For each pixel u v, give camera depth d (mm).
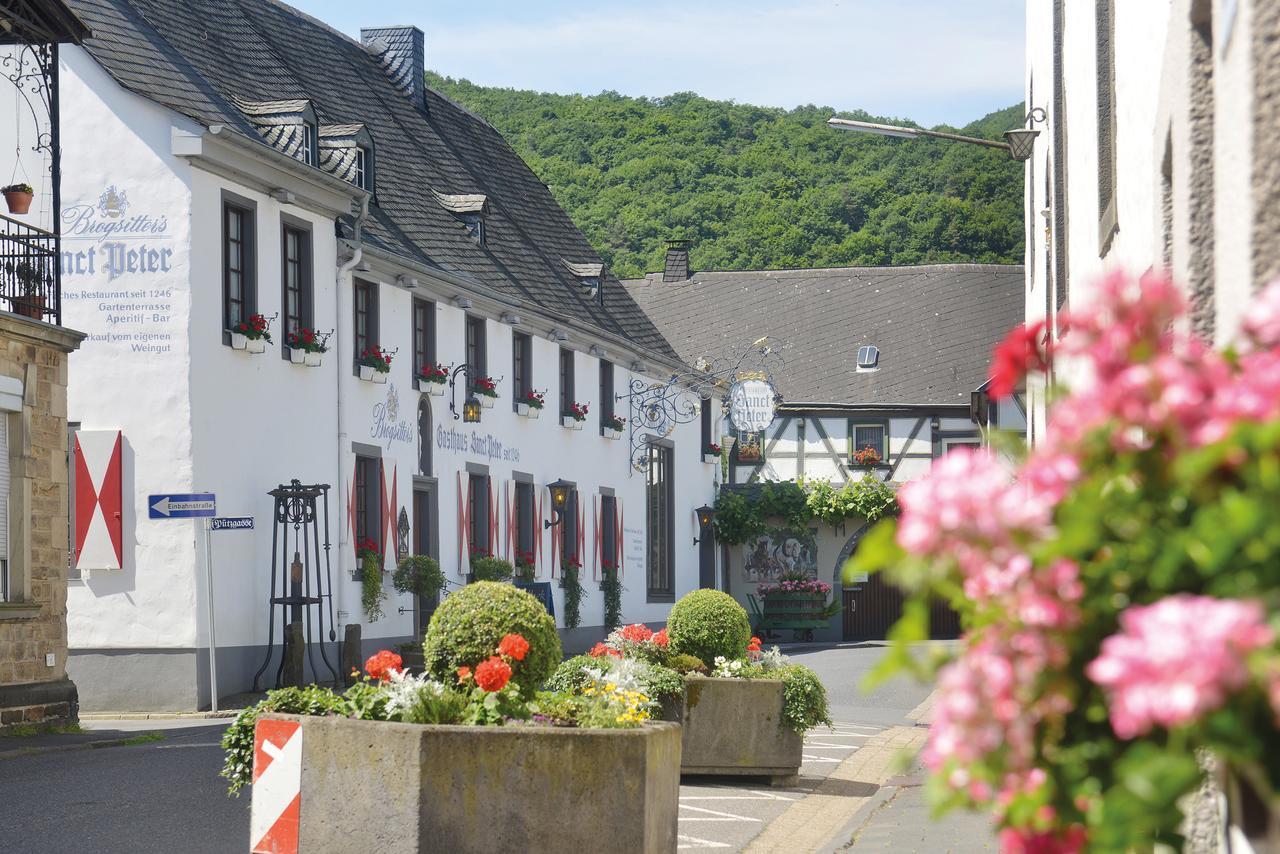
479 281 28875
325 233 23453
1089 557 2488
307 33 32219
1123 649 2121
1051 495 2525
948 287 49531
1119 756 2459
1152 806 2195
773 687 12930
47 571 17422
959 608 2717
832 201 68688
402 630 25406
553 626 9477
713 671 13289
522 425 30812
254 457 21406
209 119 20906
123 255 20188
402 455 25609
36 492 17266
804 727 12922
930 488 2559
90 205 20297
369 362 24266
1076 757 2482
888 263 67688
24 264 17672
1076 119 10820
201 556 19906
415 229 28734
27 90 20375
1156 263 5805
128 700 19859
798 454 46188
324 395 23250
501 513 29578
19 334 16906
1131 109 7383
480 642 9180
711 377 41156
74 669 20016
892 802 11812
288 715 7727
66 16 17672
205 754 14305
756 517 44406
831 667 28859
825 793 12594
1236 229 3613
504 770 7406
